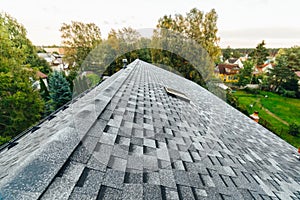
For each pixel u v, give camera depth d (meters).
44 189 0.96
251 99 35.28
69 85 21.08
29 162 1.09
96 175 1.26
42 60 34.22
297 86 38.31
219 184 2.23
